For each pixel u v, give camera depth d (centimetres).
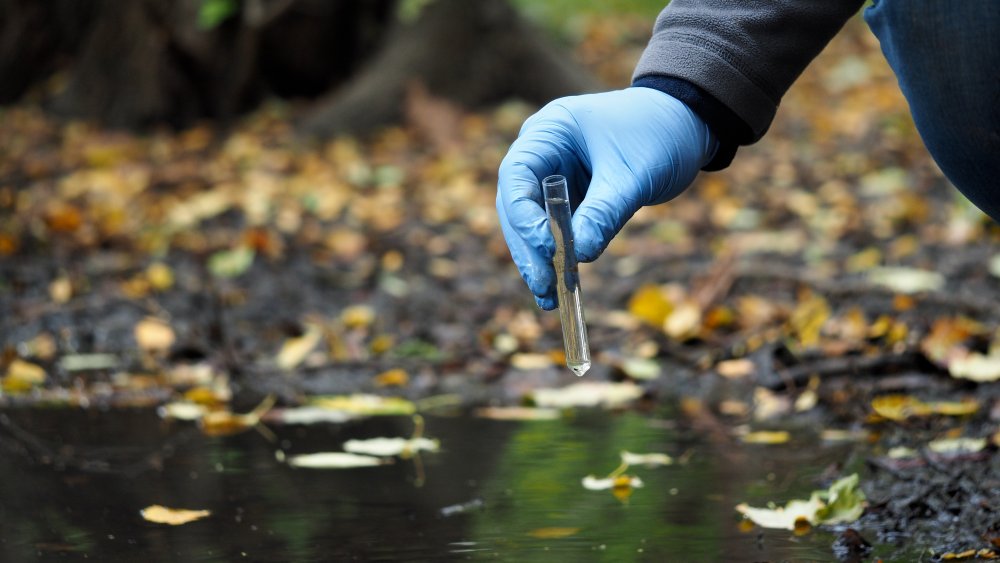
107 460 289
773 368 367
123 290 504
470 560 211
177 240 605
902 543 216
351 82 910
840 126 912
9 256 563
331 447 305
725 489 258
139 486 265
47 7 971
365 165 787
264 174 763
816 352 375
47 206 664
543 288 193
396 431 323
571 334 188
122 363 411
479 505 247
